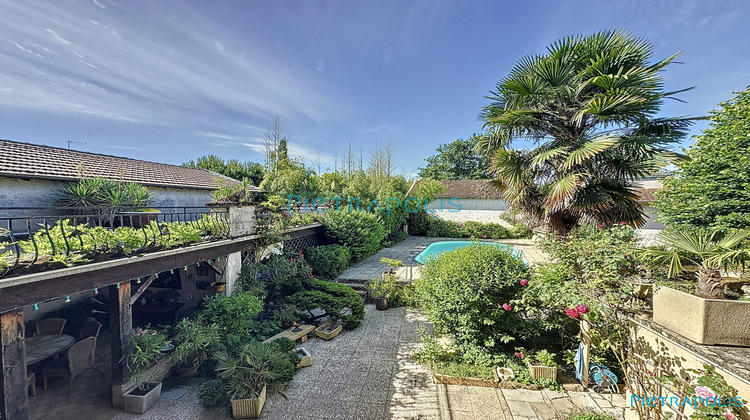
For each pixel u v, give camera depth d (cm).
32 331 515
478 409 405
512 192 798
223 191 868
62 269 310
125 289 408
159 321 655
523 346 554
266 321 639
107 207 562
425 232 2250
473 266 539
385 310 805
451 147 3394
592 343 440
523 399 426
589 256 427
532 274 525
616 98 583
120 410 401
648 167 674
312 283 765
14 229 584
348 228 1190
